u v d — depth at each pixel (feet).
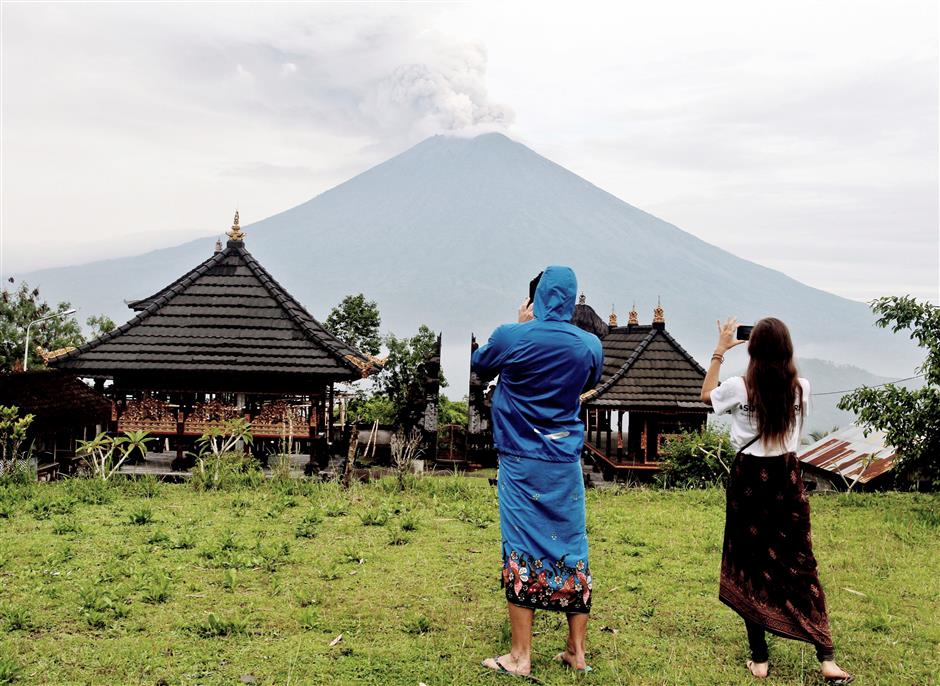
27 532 30.07
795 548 18.72
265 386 63.16
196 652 19.07
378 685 17.71
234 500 36.86
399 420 77.97
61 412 61.67
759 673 18.88
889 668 19.42
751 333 19.48
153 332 63.00
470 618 22.06
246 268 67.31
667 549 30.48
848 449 71.82
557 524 18.67
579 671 18.71
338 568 26.20
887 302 39.88
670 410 68.95
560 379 18.67
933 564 28.86
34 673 17.69
